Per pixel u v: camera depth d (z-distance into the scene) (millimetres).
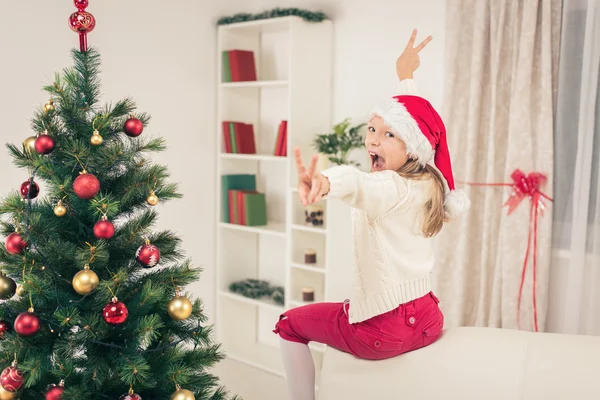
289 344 2213
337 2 3605
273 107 4012
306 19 3473
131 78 3484
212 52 3896
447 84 3051
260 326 4238
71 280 1806
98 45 3314
